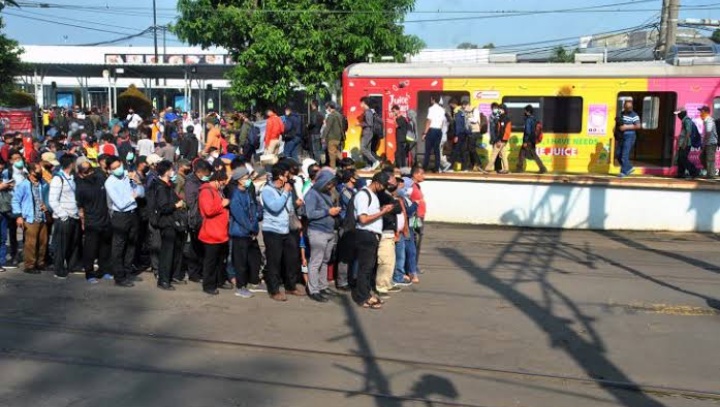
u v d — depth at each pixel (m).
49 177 11.35
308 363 7.40
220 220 9.97
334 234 10.04
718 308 9.75
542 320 9.10
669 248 14.28
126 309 9.27
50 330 8.36
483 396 6.61
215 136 18.73
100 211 10.55
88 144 17.50
